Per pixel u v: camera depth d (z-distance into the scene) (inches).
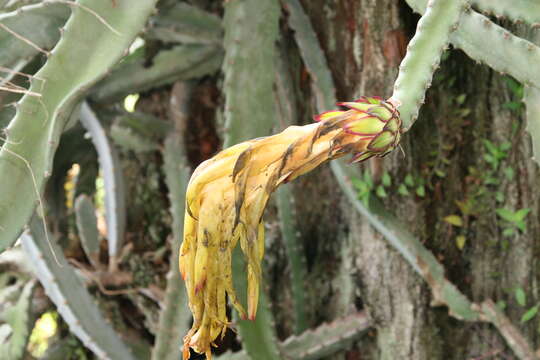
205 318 35.8
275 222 70.4
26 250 58.6
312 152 35.3
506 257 61.9
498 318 58.3
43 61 50.3
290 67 66.6
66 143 73.8
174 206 66.9
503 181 60.7
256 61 54.0
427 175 61.8
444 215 62.4
